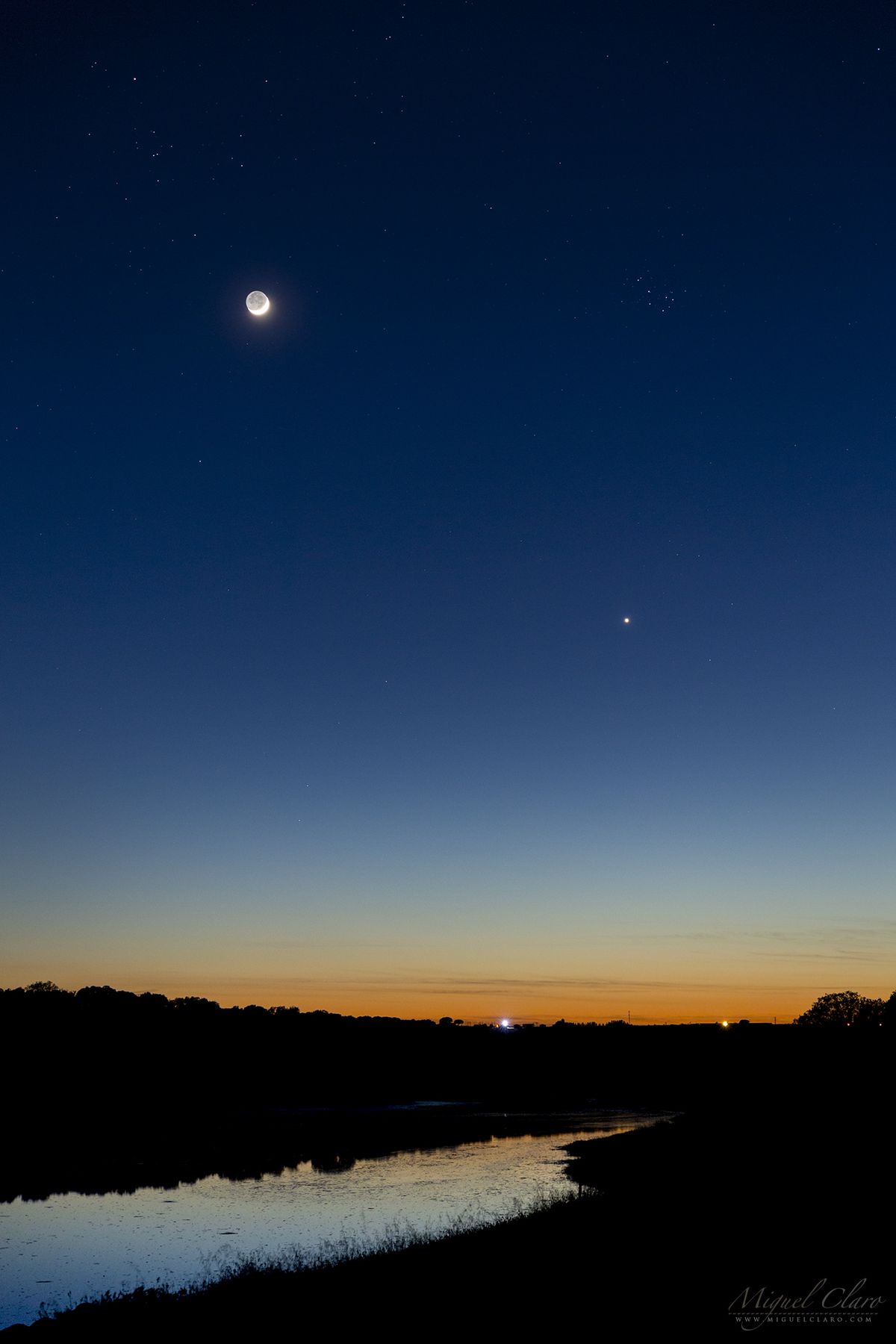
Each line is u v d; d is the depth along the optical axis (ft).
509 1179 168.35
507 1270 65.98
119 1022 469.57
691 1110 261.24
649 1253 67.51
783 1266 61.98
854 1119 160.86
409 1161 204.95
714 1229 74.59
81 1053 422.82
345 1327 56.65
